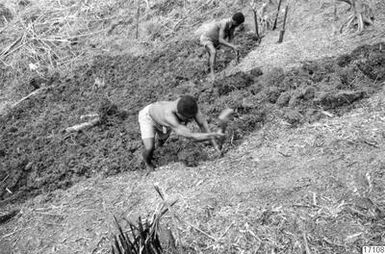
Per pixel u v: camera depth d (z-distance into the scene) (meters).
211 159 5.67
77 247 4.95
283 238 4.30
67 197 5.86
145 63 8.58
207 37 7.41
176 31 9.23
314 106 5.89
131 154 6.25
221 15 9.15
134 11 10.20
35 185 6.23
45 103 8.24
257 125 5.96
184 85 7.44
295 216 4.45
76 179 6.15
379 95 5.80
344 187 4.60
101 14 10.53
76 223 5.32
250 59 7.57
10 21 11.01
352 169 4.76
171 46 8.80
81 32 10.16
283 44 7.59
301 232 4.29
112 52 9.28
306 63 6.78
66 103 8.11
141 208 5.20
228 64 7.77
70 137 6.98
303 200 4.59
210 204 4.89
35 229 5.44
